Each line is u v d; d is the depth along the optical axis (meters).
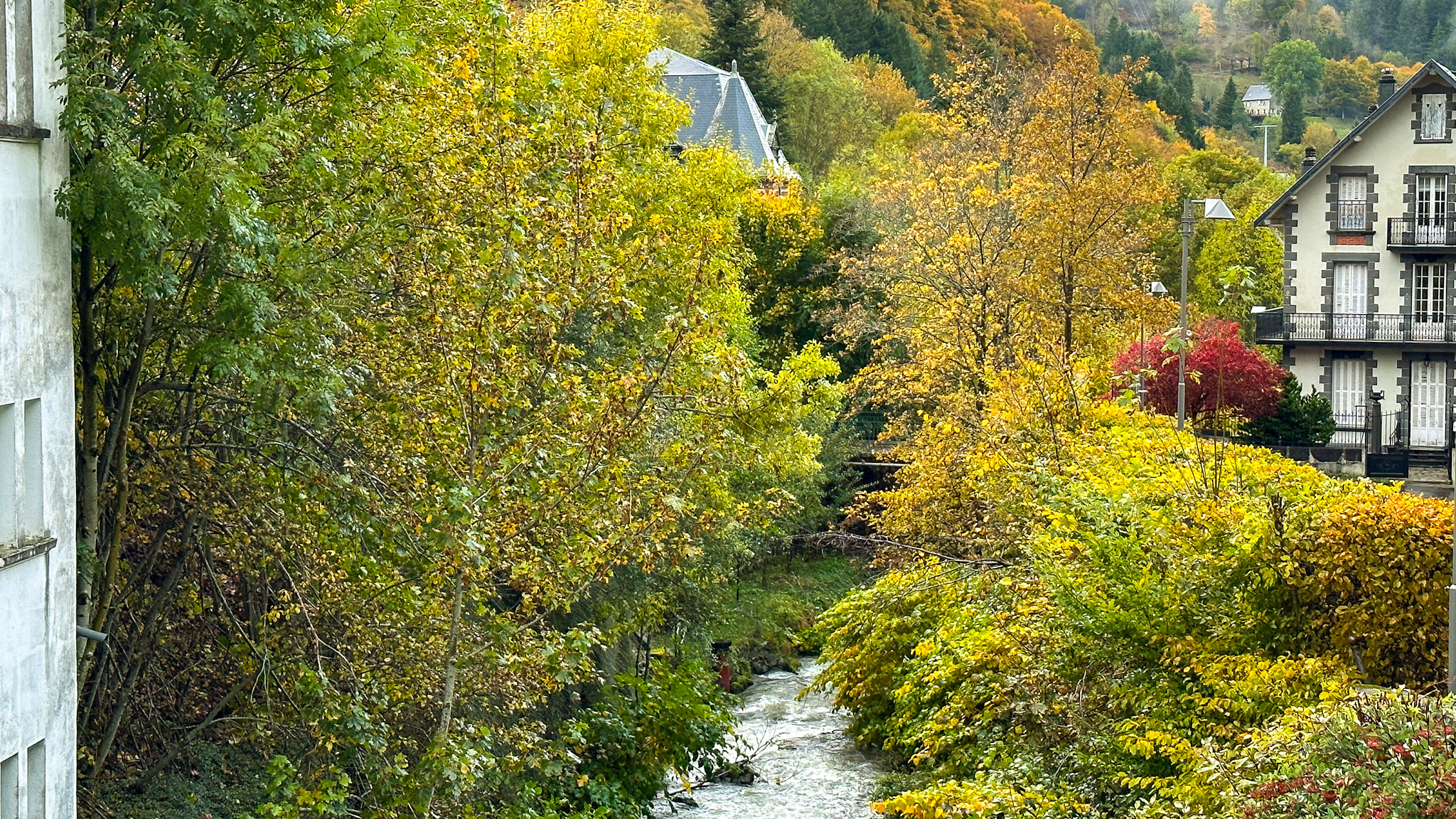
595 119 20.66
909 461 36.75
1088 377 28.72
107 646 14.47
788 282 51.06
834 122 85.19
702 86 71.44
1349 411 47.56
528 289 14.41
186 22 12.48
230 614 15.48
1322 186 47.19
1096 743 16.66
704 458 15.92
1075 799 15.74
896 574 26.81
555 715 21.28
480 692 15.43
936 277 37.62
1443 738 9.91
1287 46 146.00
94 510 13.39
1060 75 35.28
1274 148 130.38
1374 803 9.45
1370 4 158.88
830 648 28.03
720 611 28.52
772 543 39.78
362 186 15.27
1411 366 46.91
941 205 37.62
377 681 14.97
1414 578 15.17
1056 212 33.94
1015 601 20.31
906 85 103.62
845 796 22.97
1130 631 16.94
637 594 22.94
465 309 14.42
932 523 28.61
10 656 10.79
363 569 14.95
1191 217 28.81
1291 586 16.20
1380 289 47.03
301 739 16.20
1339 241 47.22
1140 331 35.56
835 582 41.09
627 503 14.55
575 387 14.38
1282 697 14.46
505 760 15.09
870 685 25.91
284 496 14.48
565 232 15.07
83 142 11.74
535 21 31.50
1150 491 18.59
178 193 11.69
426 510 13.84
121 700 14.90
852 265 40.16
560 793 18.86
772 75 82.31
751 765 24.94
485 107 17.19
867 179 57.50
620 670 25.08
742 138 69.44
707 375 15.17
